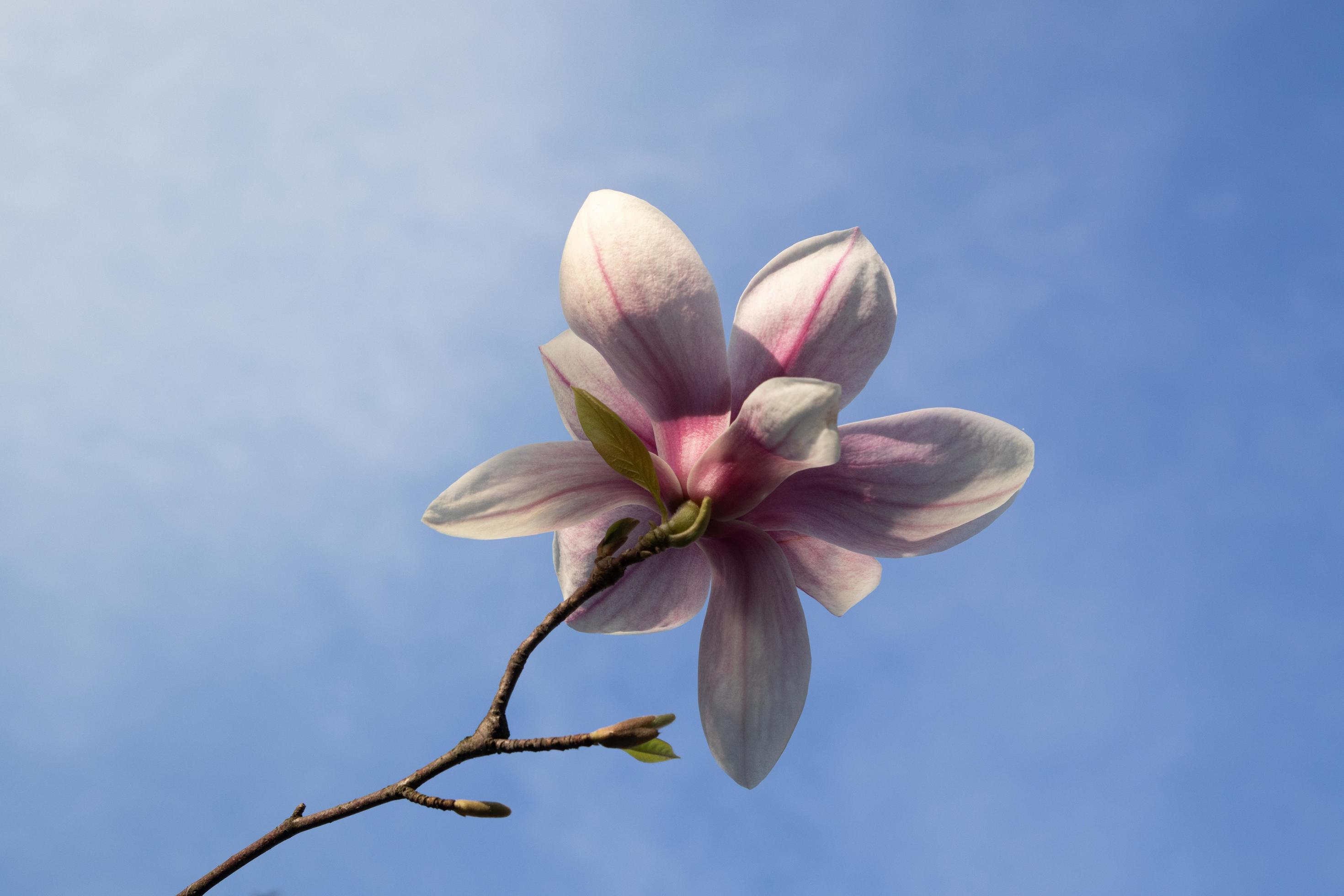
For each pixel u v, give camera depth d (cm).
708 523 98
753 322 99
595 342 99
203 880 95
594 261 98
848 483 99
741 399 99
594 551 103
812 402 96
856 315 99
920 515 99
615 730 95
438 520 98
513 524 99
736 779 99
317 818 96
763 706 99
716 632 100
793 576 103
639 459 97
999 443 98
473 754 96
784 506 99
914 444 98
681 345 98
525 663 96
